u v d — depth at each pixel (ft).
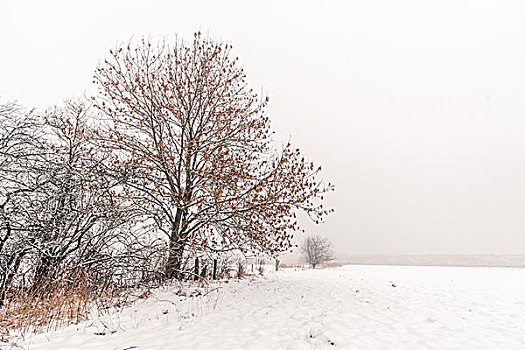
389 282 45.60
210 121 42.34
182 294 30.68
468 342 18.19
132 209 32.65
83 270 27.14
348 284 42.24
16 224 26.09
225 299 29.96
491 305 28.09
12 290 22.91
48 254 24.99
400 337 19.16
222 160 38.42
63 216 27.14
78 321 22.13
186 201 39.04
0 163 26.45
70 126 38.27
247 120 43.24
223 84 43.24
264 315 24.49
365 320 23.06
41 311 21.25
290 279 47.65
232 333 19.97
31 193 27.63
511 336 19.21
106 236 29.86
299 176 38.52
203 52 42.45
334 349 17.08
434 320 22.85
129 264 30.60
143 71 40.81
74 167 29.84
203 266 42.06
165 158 38.14
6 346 16.75
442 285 41.98
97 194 29.55
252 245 37.96
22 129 29.68
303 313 25.18
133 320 22.80
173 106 40.32
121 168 35.58
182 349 17.13
